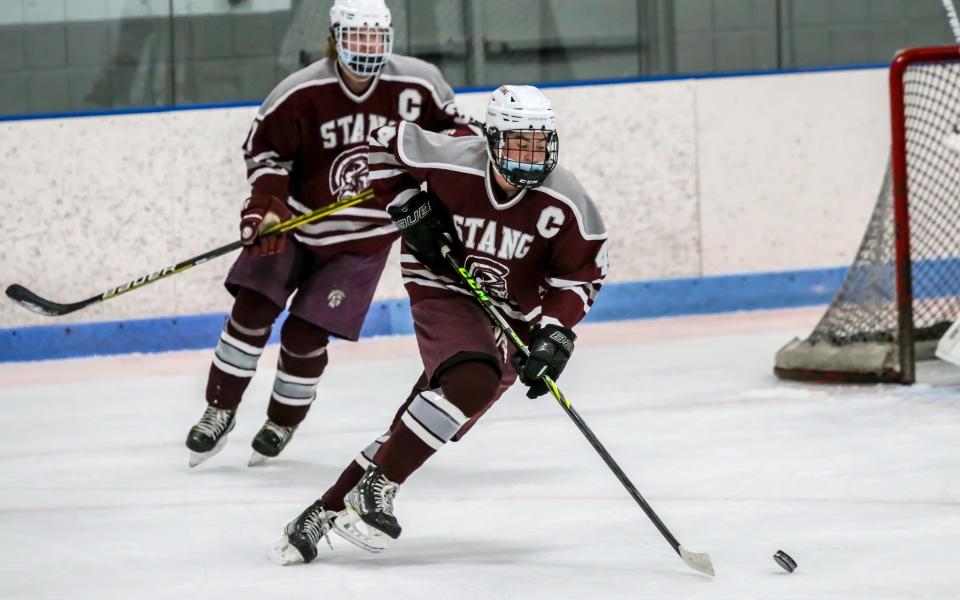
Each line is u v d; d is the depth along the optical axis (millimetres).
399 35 26516
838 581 10414
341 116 14984
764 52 27969
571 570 11016
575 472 14750
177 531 12844
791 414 17391
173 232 25156
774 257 27688
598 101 26656
